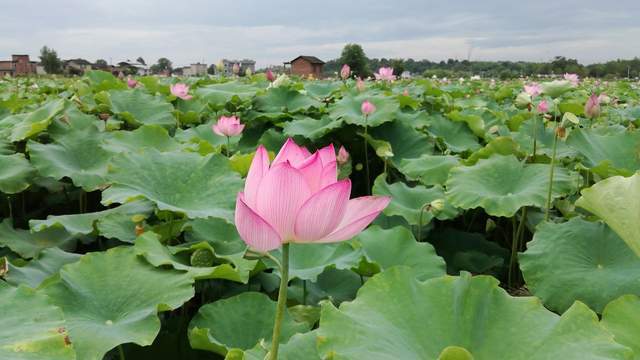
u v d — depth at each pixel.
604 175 3.54
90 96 6.23
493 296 1.69
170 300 2.02
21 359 1.43
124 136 3.97
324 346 1.53
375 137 5.07
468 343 1.62
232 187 2.79
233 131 4.19
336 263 2.50
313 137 4.90
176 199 2.76
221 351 1.99
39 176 3.69
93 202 4.00
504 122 6.02
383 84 9.15
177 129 5.18
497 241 4.03
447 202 3.37
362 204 1.26
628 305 1.83
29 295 1.67
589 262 2.41
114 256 2.20
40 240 3.02
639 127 6.39
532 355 1.53
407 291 1.72
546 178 3.19
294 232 1.19
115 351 2.23
